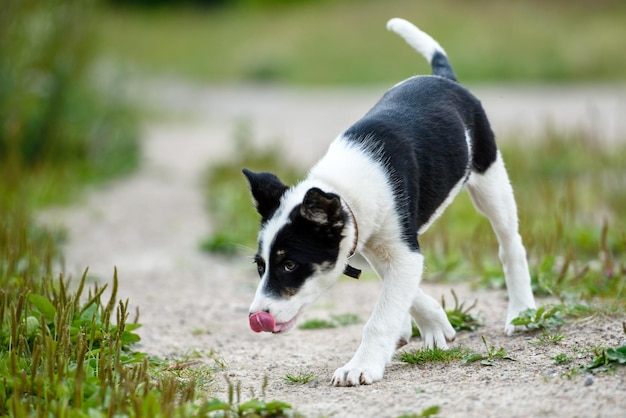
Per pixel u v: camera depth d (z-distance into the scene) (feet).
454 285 36.04
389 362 24.99
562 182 53.26
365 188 24.41
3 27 57.16
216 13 187.73
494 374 23.44
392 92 27.68
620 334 25.88
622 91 103.60
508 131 69.15
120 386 21.68
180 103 108.37
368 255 25.55
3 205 44.86
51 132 59.67
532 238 35.78
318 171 24.80
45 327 24.14
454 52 124.88
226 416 20.16
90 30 64.23
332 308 34.06
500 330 28.30
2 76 57.06
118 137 66.54
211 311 33.53
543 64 119.14
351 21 150.61
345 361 26.53
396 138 25.52
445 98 27.48
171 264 40.93
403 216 24.81
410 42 31.42
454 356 25.27
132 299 34.71
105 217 49.67
